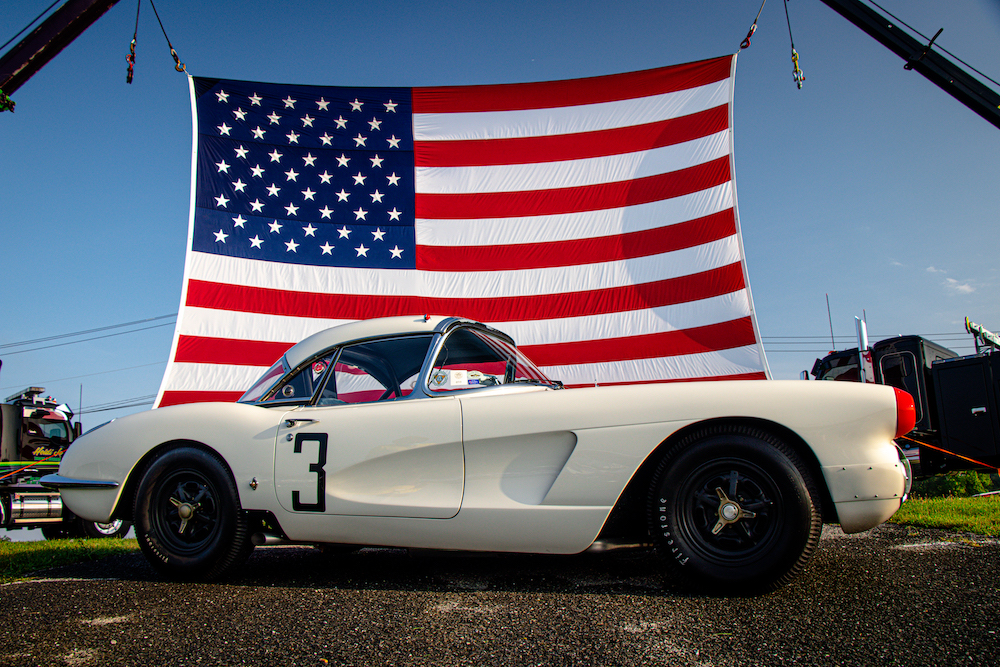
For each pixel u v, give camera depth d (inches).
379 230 344.2
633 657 65.4
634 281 327.6
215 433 114.2
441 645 70.9
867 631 70.0
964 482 297.6
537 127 353.4
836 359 424.2
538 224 342.0
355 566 121.1
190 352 313.1
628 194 338.6
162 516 114.7
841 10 309.1
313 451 108.0
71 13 289.1
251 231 335.0
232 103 348.8
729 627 73.2
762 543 85.6
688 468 90.0
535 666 64.0
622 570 105.3
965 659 61.4
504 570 109.9
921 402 378.0
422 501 100.7
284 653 69.9
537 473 97.3
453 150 354.9
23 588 107.0
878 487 84.6
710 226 322.7
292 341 326.6
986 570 95.2
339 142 353.4
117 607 91.4
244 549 109.8
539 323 331.0
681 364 314.2
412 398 110.1
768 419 88.2
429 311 336.2
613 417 94.5
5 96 263.9
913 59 299.0
